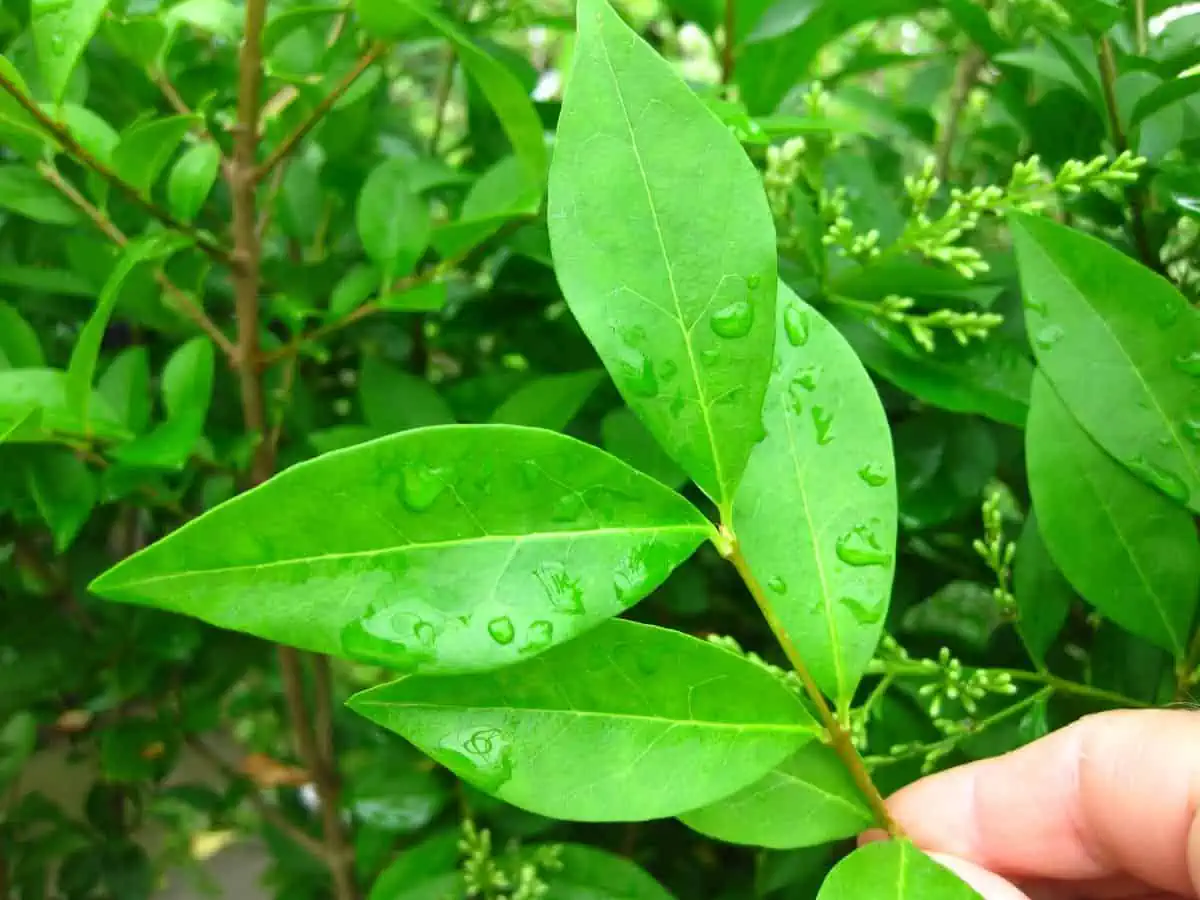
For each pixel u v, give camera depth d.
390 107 0.25
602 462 0.09
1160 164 0.15
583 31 0.09
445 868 0.18
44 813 0.26
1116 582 0.13
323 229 0.21
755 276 0.09
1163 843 0.13
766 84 0.20
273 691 0.29
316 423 0.22
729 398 0.09
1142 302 0.13
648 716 0.10
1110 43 0.16
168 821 0.30
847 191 0.19
